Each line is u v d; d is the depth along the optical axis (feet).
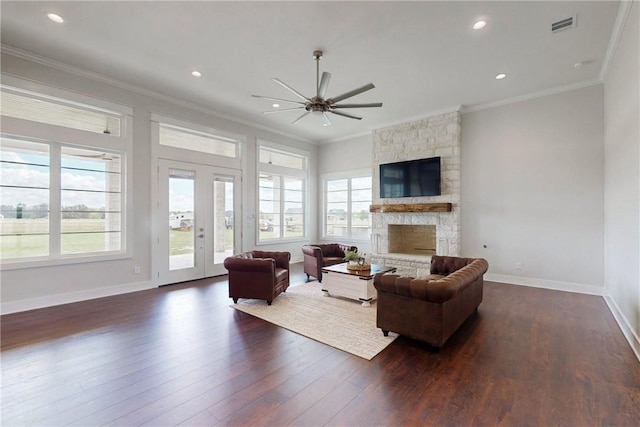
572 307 13.20
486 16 9.98
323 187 27.32
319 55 12.37
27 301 12.69
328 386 7.37
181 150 17.88
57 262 13.43
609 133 13.46
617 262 12.23
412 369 8.15
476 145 18.45
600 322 11.47
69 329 10.74
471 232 18.62
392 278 9.79
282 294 15.28
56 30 10.91
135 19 10.24
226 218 20.33
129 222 15.66
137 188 15.98
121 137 15.38
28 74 12.60
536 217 16.58
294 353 9.06
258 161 22.38
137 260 16.01
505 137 17.47
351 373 7.95
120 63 13.34
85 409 6.50
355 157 25.04
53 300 13.33
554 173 16.06
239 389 7.23
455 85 15.40
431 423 6.08
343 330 10.77
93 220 14.75
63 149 13.88
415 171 19.80
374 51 12.19
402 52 12.25
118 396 6.95
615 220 12.52
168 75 14.46
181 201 17.93
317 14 9.91
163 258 17.04
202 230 18.88
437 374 7.90
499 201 17.70
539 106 16.43
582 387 7.29
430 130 19.61
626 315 10.82
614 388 7.24
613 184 12.82
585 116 15.19
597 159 14.96
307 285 17.26
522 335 10.33
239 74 14.30
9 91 12.39
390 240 21.67
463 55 12.50
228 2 9.35
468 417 6.25
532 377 7.73
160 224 16.90
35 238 13.10
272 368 8.19
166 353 9.02
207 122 19.07
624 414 6.32
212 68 13.73
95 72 14.15
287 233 25.16
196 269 18.56
